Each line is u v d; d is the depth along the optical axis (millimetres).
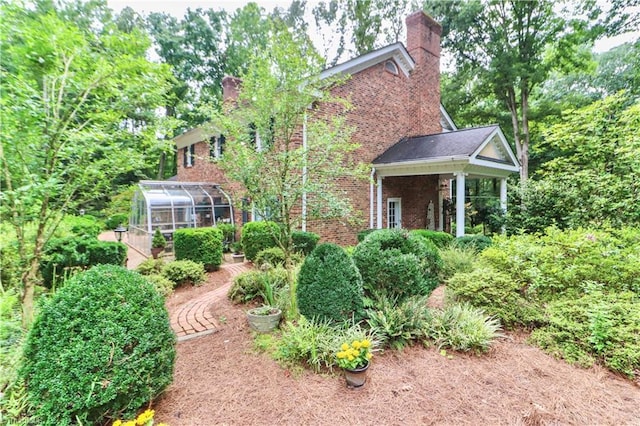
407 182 13102
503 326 4262
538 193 8992
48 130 3191
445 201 15102
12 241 3660
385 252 4523
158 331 2600
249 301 5293
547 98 21453
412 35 13344
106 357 2268
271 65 4480
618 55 20547
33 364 2215
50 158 3270
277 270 5891
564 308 3938
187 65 21484
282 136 4723
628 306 3627
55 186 3141
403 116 12820
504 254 5141
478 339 3604
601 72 21391
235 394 2846
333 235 10422
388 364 3367
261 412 2611
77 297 2402
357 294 3840
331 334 3535
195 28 21312
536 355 3564
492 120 19562
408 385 2996
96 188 3775
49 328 2279
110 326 2354
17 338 2930
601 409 2662
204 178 14430
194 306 5270
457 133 11148
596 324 3426
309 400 2770
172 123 4258
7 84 3008
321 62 4676
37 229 3537
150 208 10312
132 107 3979
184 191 11656
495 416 2584
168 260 9242
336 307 3725
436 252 5520
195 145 15523
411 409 2666
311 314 3854
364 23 21297
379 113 11766
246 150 4492
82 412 2182
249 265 8672
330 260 3900
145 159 4340
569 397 2822
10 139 2928
